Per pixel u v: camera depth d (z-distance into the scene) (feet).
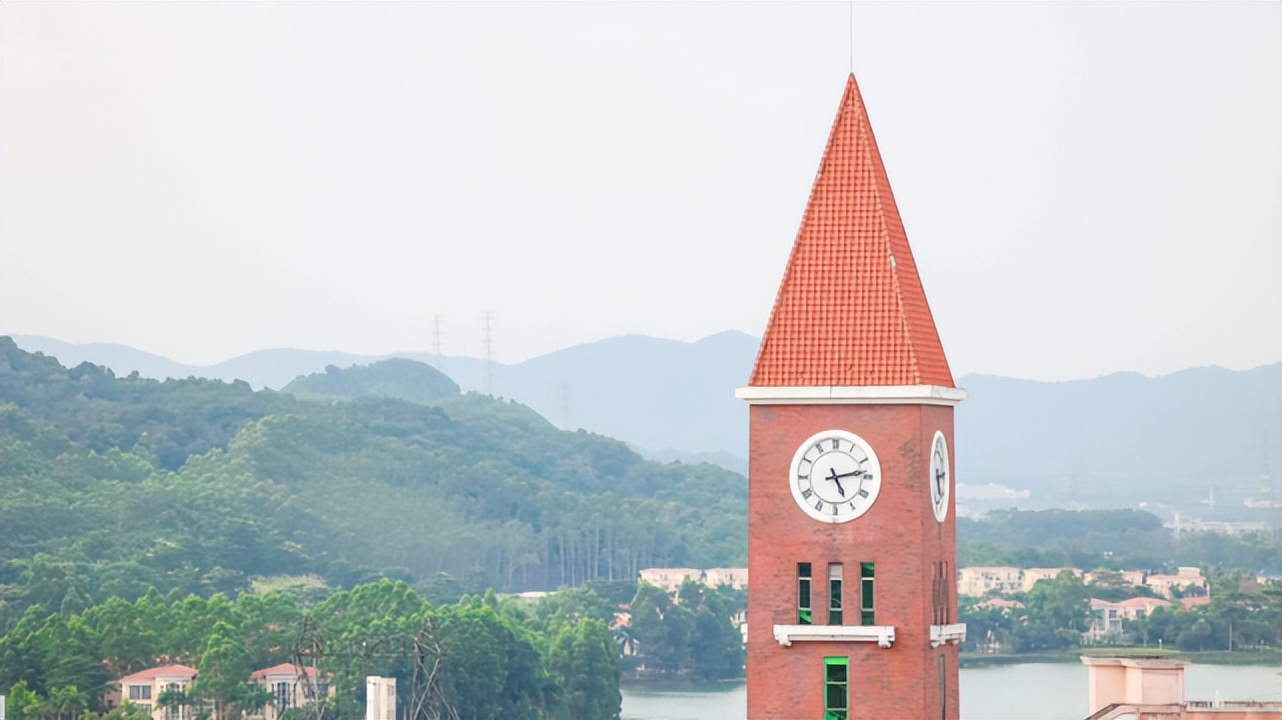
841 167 400.67
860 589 384.68
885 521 384.68
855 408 386.32
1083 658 443.73
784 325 392.47
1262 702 419.95
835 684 385.50
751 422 390.42
